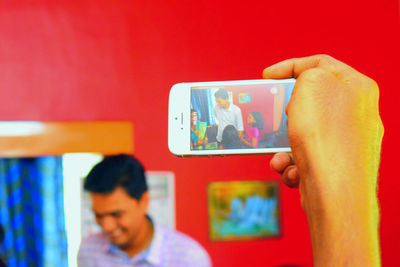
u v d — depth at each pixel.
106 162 1.85
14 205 2.61
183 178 2.73
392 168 2.79
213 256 2.73
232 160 2.77
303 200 0.46
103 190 1.81
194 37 2.78
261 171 2.79
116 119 2.71
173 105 0.92
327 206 0.43
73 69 2.71
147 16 2.77
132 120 2.72
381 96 2.81
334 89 0.48
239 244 2.75
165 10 2.78
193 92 0.93
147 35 2.77
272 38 2.82
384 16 2.85
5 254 2.57
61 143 2.64
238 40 2.80
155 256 1.93
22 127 2.61
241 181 2.77
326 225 0.43
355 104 0.47
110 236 1.88
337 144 0.45
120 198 1.82
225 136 0.91
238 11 2.81
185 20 2.79
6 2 2.68
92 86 2.71
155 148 2.72
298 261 2.78
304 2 2.84
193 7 2.80
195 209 2.73
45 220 2.60
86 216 2.68
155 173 2.72
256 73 2.79
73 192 2.71
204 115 0.92
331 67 0.50
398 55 2.84
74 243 2.68
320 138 0.45
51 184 2.63
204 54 2.78
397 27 2.85
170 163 2.73
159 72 2.75
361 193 0.43
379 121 0.47
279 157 0.78
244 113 0.91
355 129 0.46
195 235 2.72
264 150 0.88
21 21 2.69
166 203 2.71
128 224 1.85
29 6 2.70
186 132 0.91
